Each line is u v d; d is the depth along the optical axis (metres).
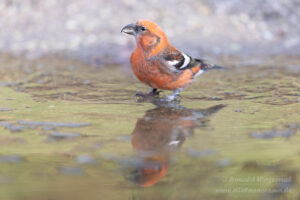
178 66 10.95
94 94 11.09
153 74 10.90
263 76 13.30
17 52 16.77
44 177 5.99
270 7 20.17
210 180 6.01
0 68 14.11
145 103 10.28
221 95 11.09
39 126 8.26
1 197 5.44
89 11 19.75
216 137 7.70
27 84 12.02
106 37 18.12
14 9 19.94
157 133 7.90
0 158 6.66
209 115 9.16
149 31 10.74
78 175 6.16
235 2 20.33
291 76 13.23
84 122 8.56
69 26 18.94
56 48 17.28
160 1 20.30
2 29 18.77
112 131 8.01
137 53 10.92
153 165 6.49
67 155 6.84
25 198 5.43
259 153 6.92
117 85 12.25
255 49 17.48
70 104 10.03
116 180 5.99
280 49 17.50
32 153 6.89
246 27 19.45
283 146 7.21
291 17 20.09
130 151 6.99
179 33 18.59
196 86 12.22
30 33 18.55
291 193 5.73
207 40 18.20
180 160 6.65
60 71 13.92
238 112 9.41
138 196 5.59
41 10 19.89
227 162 6.54
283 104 10.11
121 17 19.36
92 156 6.80
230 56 16.48
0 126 8.23
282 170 6.24
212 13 20.08
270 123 8.56
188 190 5.78
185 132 7.98
